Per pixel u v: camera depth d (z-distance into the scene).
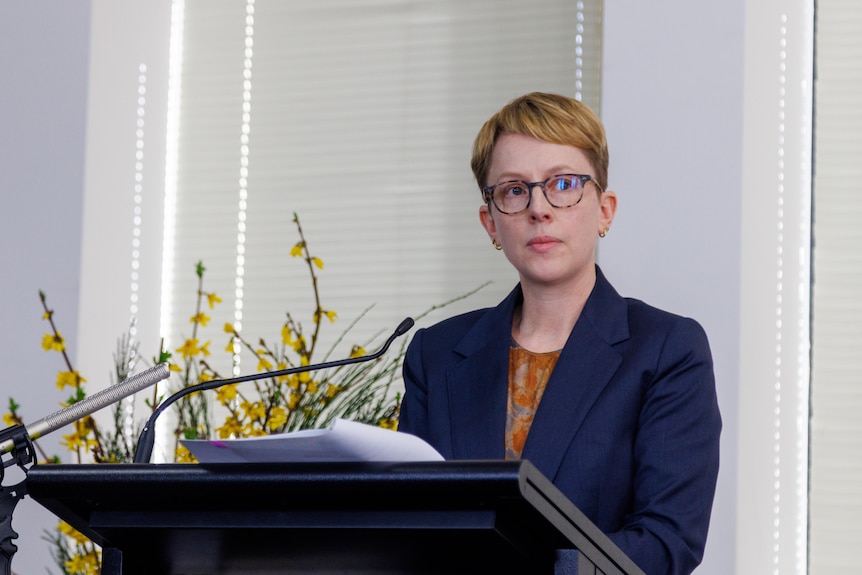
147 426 3.13
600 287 3.76
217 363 7.27
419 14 7.28
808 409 5.86
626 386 3.49
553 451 3.45
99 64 7.23
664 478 3.34
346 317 7.09
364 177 7.23
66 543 5.94
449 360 3.84
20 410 6.92
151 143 7.48
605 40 6.03
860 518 5.78
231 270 7.37
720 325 5.70
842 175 6.00
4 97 7.27
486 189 3.74
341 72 7.38
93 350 7.02
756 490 5.72
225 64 7.59
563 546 2.40
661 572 3.08
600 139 3.72
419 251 7.05
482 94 7.07
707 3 5.95
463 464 2.20
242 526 2.44
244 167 7.46
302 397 5.15
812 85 6.08
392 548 2.45
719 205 5.79
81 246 7.03
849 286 5.92
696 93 5.89
